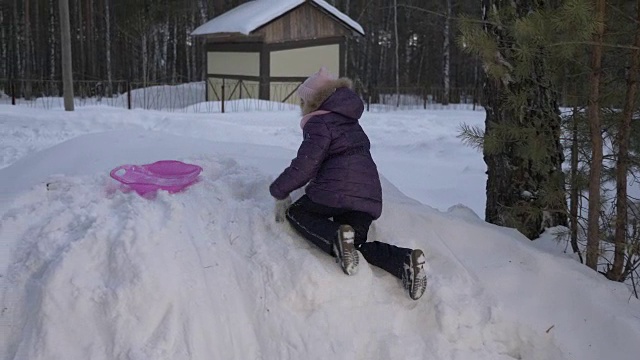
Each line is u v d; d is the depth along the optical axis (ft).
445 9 91.35
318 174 11.28
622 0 12.86
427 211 13.35
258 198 12.48
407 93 101.40
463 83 116.57
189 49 127.95
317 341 9.75
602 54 12.53
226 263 10.55
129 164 14.56
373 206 11.23
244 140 36.60
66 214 10.96
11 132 37.09
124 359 8.84
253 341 9.70
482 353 10.21
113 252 9.82
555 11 12.26
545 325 11.16
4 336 9.13
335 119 11.26
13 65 119.96
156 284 9.49
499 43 13.93
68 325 9.08
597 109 12.26
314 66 77.82
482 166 29.30
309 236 11.07
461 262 12.22
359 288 10.56
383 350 9.96
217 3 118.11
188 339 9.20
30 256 10.01
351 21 79.87
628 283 13.00
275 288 10.23
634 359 10.62
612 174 13.69
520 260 12.49
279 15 71.97
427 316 10.63
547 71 13.75
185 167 13.17
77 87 103.09
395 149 34.30
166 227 10.64
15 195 12.01
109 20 111.24
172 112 52.26
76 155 15.71
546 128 13.91
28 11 113.91
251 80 75.10
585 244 14.01
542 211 14.03
